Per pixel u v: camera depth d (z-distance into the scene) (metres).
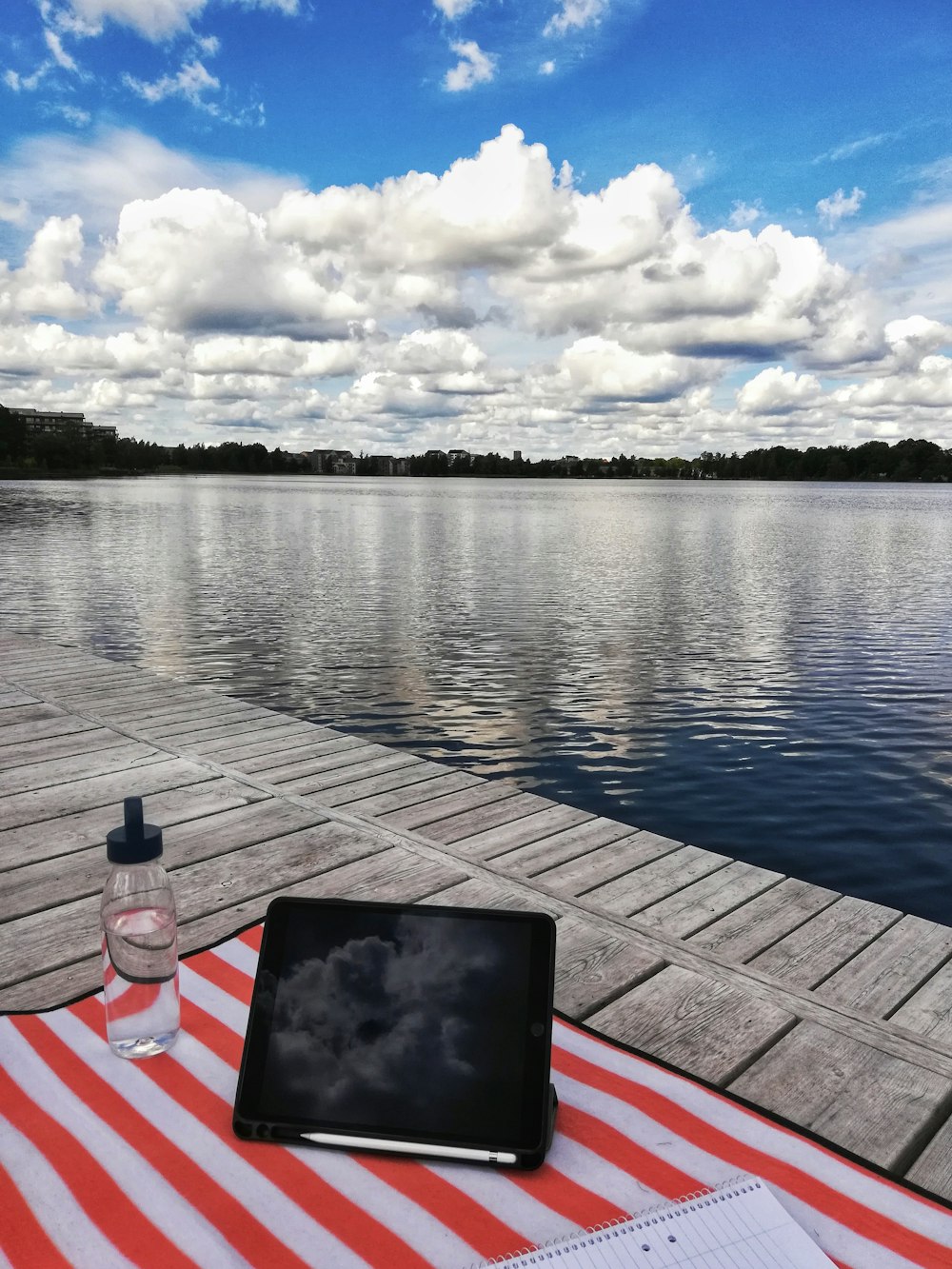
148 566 23.61
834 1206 1.41
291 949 1.58
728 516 57.28
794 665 11.82
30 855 3.42
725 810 6.62
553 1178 1.43
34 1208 1.38
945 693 10.30
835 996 2.51
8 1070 1.72
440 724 8.91
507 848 3.52
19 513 48.53
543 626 14.88
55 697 5.86
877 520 52.91
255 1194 1.39
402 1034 1.51
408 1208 1.36
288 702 9.78
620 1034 2.29
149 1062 1.74
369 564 25.19
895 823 6.39
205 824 3.73
